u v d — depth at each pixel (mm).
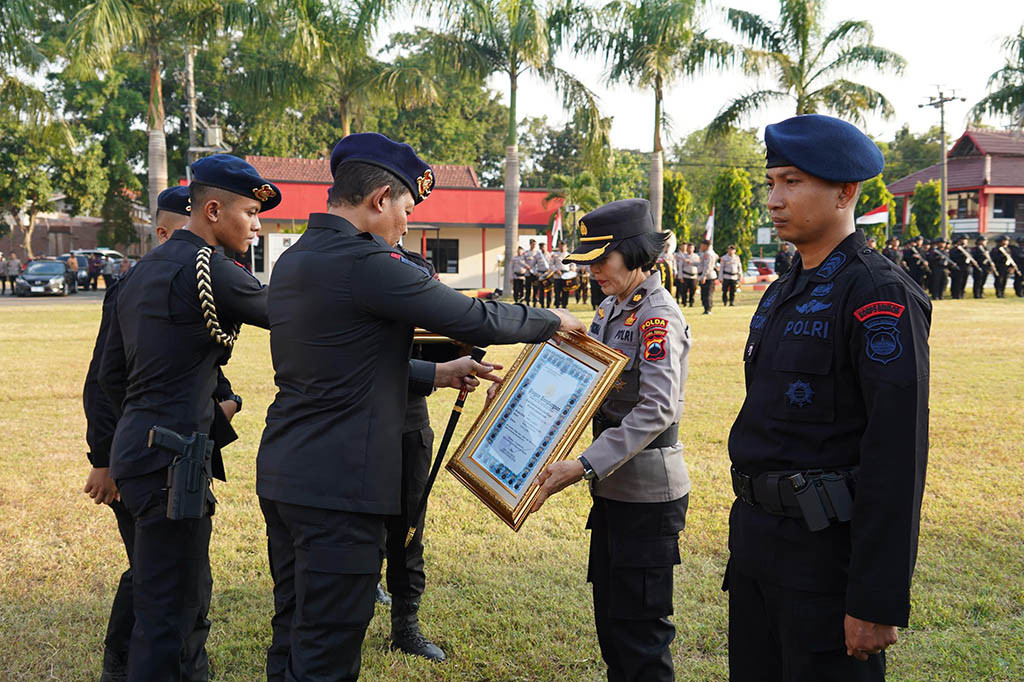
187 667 2529
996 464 5633
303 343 2135
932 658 3045
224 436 2676
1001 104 22031
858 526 1724
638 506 2480
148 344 2502
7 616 3447
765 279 29266
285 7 18516
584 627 3350
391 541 3156
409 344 2238
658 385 2385
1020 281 23016
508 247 23125
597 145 21500
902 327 1731
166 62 19578
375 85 20562
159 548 2482
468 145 43344
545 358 2537
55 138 19328
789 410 1891
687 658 3109
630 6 20453
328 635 2105
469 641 3266
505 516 2377
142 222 44656
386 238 2279
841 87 20859
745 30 21062
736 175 31000
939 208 38688
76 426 6906
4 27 16875
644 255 2500
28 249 35969
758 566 1950
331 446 2113
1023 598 3510
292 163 29125
